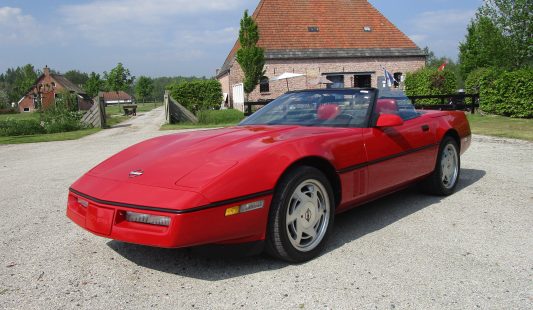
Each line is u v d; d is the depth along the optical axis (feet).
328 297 8.18
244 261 10.03
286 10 102.73
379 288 8.49
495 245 10.57
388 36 104.58
